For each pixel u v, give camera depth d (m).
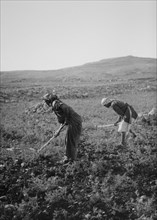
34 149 7.52
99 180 6.01
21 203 4.96
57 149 7.38
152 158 7.06
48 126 10.48
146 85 28.02
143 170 6.57
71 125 6.31
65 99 19.98
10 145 7.93
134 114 7.75
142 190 5.78
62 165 6.54
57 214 4.82
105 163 6.70
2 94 20.86
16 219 4.62
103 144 8.06
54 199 5.17
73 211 4.99
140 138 8.60
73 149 6.45
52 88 25.69
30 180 5.77
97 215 4.82
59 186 5.66
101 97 21.16
